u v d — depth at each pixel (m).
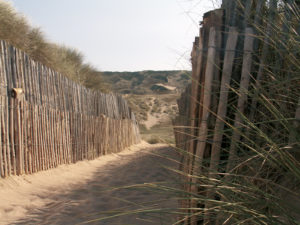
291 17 2.30
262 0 2.40
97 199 4.68
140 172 6.55
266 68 2.28
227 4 2.55
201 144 2.35
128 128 13.90
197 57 2.56
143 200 4.33
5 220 3.73
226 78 2.32
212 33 2.39
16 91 5.26
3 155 5.00
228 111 2.42
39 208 4.26
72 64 13.63
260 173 2.07
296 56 2.20
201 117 2.46
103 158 9.80
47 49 10.53
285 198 1.97
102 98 10.56
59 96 7.23
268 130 2.29
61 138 7.20
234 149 2.21
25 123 5.61
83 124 8.52
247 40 2.29
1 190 4.59
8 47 5.35
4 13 8.95
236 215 1.91
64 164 7.30
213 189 2.04
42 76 6.47
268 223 1.77
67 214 3.97
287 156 1.84
